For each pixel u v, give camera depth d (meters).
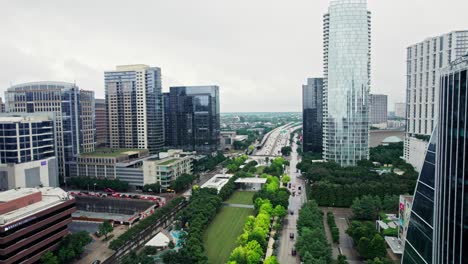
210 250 141.62
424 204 85.88
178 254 122.50
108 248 150.12
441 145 75.19
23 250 124.25
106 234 161.62
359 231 136.38
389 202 175.50
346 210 197.62
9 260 117.88
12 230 119.94
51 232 138.12
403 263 99.00
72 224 184.50
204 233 160.25
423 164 90.25
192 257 121.69
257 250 123.50
